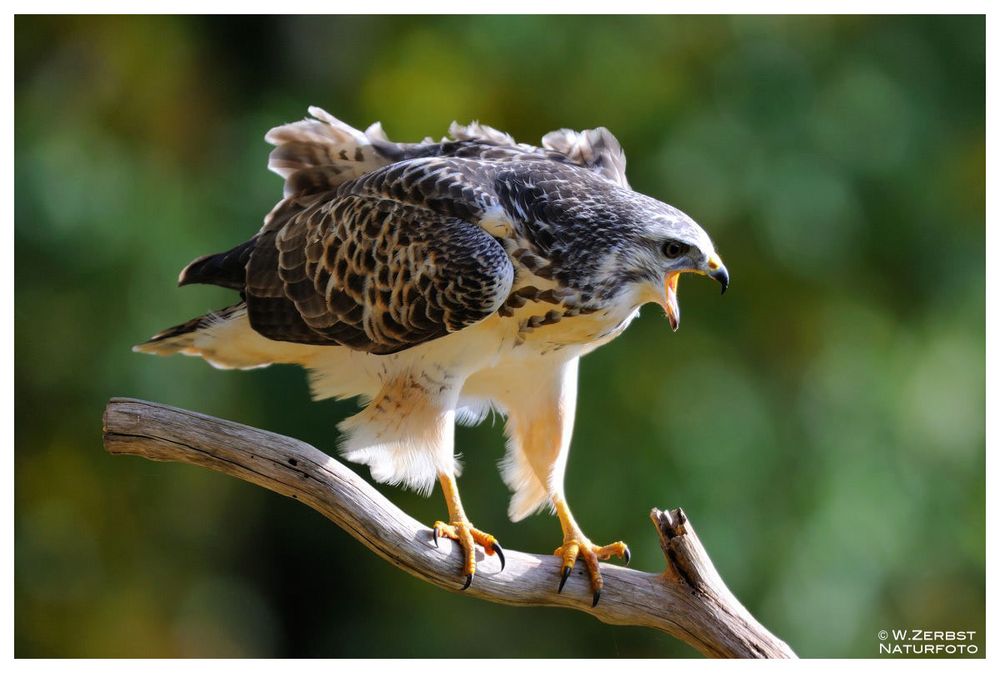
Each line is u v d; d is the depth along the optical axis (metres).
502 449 13.99
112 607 14.18
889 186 14.36
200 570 14.96
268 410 14.38
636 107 14.14
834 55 14.48
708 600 6.92
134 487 14.34
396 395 7.47
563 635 14.38
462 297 7.07
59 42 14.43
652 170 13.81
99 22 14.62
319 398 8.04
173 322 13.41
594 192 7.21
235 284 8.04
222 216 14.10
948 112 14.76
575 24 14.40
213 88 15.73
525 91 14.35
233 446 6.95
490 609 14.64
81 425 13.82
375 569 15.47
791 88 14.12
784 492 13.82
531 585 7.11
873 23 14.70
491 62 14.42
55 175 13.38
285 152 7.95
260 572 15.63
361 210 7.44
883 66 14.52
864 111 14.20
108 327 13.41
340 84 15.51
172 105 14.91
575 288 7.07
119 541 14.32
